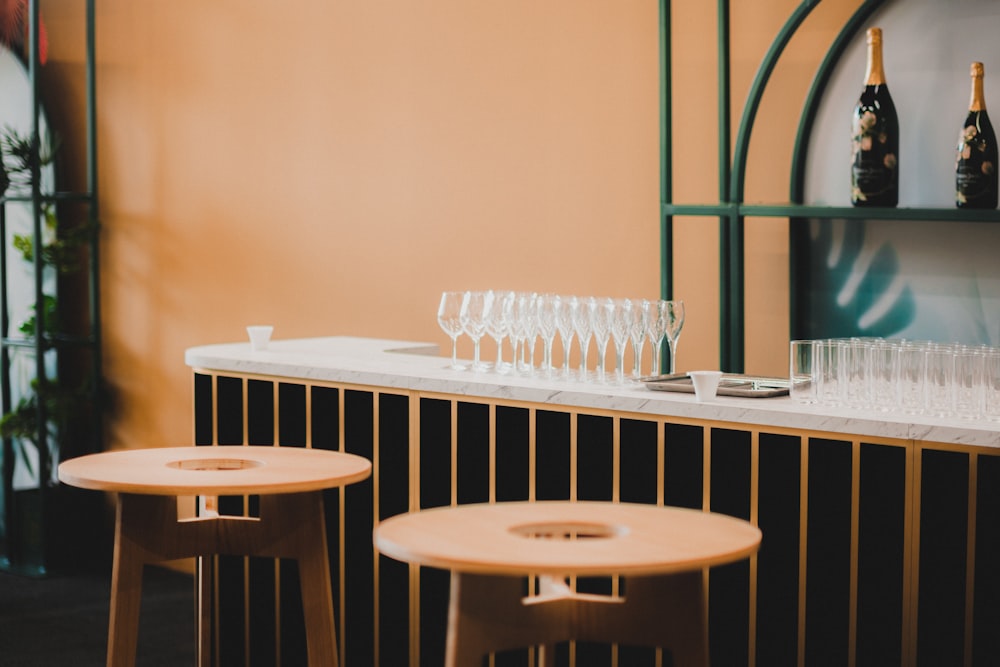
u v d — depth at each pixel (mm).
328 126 5230
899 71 3807
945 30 3709
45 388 5754
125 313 5965
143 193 5852
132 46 5836
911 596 2562
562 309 3252
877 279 3914
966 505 2484
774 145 4113
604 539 2137
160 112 5762
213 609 3830
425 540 2105
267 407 3697
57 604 5246
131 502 2777
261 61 5414
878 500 2592
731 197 3887
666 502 2885
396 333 5094
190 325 5730
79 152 6078
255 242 5492
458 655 2102
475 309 3463
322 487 2729
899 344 2789
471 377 3293
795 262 4070
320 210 5281
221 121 5559
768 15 4121
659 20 3914
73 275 6176
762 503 2744
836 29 3955
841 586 2650
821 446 2658
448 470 3279
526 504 2467
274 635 3721
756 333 4199
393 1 5008
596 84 4508
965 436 2469
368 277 5156
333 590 3543
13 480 6105
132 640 2795
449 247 4918
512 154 4727
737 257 3836
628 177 4453
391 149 5055
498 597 2123
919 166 3787
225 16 5512
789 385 3088
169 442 5840
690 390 2965
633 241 4453
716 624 2822
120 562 2773
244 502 3793
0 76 6129
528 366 3469
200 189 5652
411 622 3393
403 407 3373
